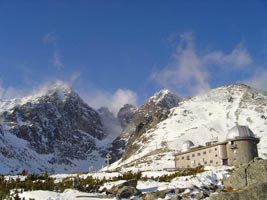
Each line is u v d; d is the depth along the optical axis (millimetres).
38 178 46125
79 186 36438
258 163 30625
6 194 30281
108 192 31750
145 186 36875
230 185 31266
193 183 35156
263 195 24125
